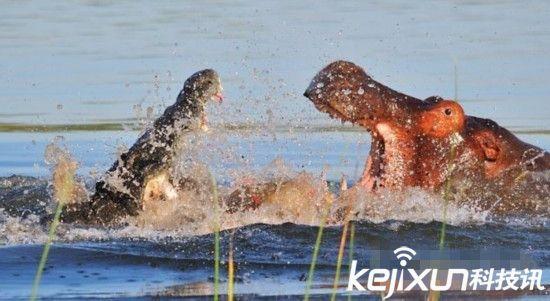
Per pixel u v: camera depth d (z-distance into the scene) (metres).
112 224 33.12
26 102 63.19
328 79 34.44
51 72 71.25
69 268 30.05
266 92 58.91
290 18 89.12
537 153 36.88
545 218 35.59
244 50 73.25
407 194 34.97
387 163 35.06
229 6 98.56
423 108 35.12
